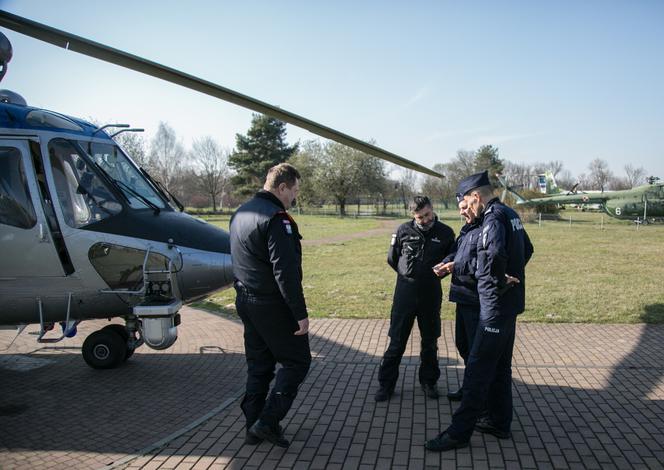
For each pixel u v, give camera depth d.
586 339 6.13
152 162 49.62
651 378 4.77
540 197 37.66
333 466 3.30
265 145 57.53
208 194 62.78
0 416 4.20
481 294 3.34
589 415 3.98
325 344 6.14
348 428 3.85
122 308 5.08
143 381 5.02
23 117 4.84
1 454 3.54
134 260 4.91
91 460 3.44
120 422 4.07
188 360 5.69
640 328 6.63
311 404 4.31
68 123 5.14
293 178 3.48
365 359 5.54
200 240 5.19
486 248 3.28
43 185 4.73
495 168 62.66
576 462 3.28
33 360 5.74
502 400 3.58
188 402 4.48
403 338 4.29
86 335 6.87
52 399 4.57
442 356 5.55
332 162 50.56
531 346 5.86
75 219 4.78
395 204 64.06
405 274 4.21
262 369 3.63
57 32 2.57
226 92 2.80
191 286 5.07
